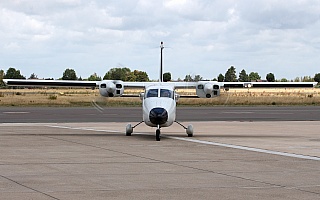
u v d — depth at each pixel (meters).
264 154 24.64
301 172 19.23
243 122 49.19
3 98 110.38
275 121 50.72
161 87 33.31
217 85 38.31
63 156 23.33
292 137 33.91
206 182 17.08
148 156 23.62
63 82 40.53
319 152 25.47
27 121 49.12
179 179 17.61
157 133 31.06
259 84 40.81
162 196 14.88
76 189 15.74
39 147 26.86
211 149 26.69
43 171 19.05
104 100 39.19
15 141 29.92
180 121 50.56
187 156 23.72
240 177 18.08
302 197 14.81
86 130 38.78
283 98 111.88
